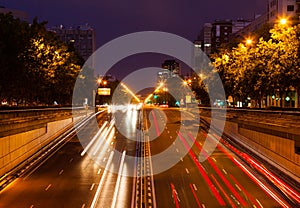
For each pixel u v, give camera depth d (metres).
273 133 33.94
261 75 48.91
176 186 25.77
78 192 24.28
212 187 25.47
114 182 26.98
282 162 31.48
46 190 24.88
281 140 31.78
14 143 32.47
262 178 28.16
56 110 64.50
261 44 48.88
